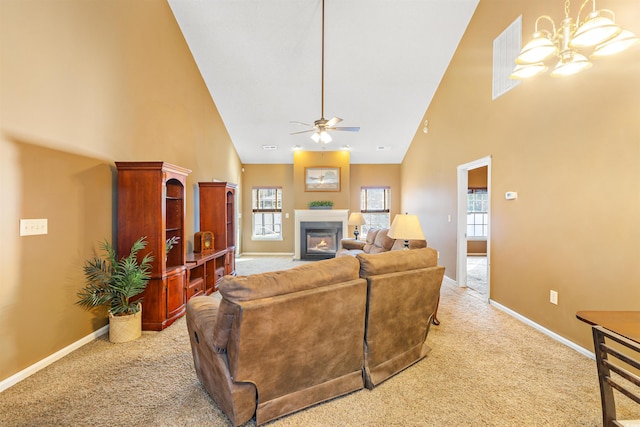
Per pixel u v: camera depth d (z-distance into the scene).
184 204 3.68
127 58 3.30
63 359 2.47
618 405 1.88
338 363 1.95
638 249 2.15
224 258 5.21
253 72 5.30
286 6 4.21
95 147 2.87
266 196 8.48
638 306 2.16
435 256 2.50
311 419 1.77
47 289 2.39
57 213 2.47
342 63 5.13
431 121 6.00
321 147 7.74
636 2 2.14
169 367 2.35
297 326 1.70
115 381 2.16
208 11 4.29
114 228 3.12
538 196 3.09
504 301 3.67
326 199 7.94
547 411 1.83
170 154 4.25
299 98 5.90
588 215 2.53
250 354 1.58
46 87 2.36
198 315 1.91
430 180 6.09
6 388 2.06
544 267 3.01
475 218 8.60
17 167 2.15
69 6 2.55
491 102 3.92
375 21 4.43
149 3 3.71
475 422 1.74
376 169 8.53
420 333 2.44
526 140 3.27
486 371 2.30
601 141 2.41
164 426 1.71
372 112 6.31
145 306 3.09
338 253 6.23
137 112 3.49
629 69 2.19
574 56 1.95
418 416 1.79
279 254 8.39
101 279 2.79
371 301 2.01
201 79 5.33
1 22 2.03
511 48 3.50
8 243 2.09
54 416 1.78
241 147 7.60
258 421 1.69
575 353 2.59
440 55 5.00
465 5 4.24
